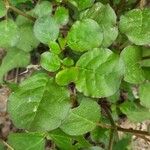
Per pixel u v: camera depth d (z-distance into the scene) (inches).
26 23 9.5
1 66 9.8
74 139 9.0
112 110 10.2
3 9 9.0
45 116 8.4
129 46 8.9
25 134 8.8
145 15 9.1
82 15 9.3
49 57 8.7
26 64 9.8
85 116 8.7
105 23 9.0
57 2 9.4
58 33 8.7
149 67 9.1
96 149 9.0
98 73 8.5
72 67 8.6
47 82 8.6
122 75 8.5
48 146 10.4
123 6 10.5
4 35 8.9
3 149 9.1
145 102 9.1
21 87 8.5
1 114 10.7
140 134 9.3
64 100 8.5
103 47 8.9
